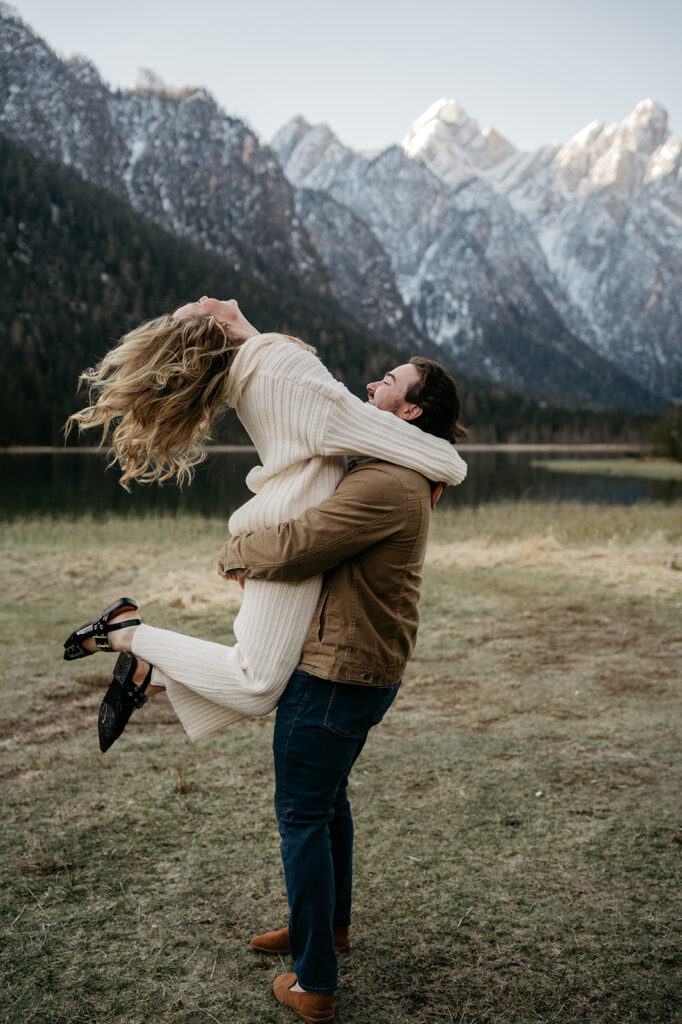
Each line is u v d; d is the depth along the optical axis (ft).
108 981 5.89
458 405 5.75
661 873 7.53
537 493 90.58
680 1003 5.67
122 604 5.53
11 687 13.88
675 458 180.86
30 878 7.39
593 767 10.34
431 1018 5.53
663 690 14.01
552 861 7.80
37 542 37.22
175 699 5.50
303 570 5.11
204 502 70.69
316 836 5.42
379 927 6.69
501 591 24.12
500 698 13.64
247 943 6.41
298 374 5.24
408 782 9.87
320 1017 5.40
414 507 5.30
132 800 9.23
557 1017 5.53
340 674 5.23
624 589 24.27
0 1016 5.47
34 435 234.79
